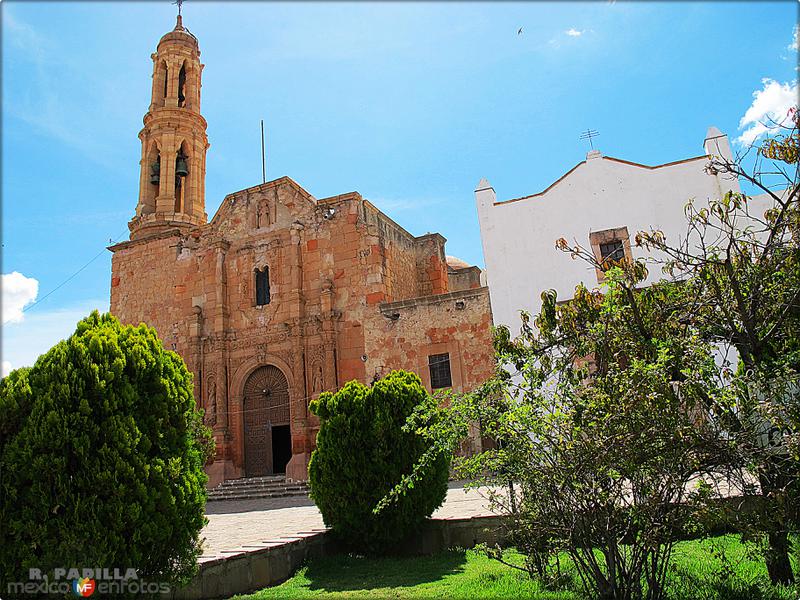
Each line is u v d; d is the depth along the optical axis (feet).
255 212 101.50
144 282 107.65
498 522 36.58
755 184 24.99
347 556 37.09
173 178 116.16
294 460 87.15
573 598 23.43
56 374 23.50
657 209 71.97
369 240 92.17
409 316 86.79
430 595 26.04
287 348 93.15
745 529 20.42
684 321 25.25
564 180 76.54
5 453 22.27
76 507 21.94
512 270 76.07
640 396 20.48
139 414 24.64
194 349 98.02
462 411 24.61
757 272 24.29
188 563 25.13
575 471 21.11
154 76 124.67
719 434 20.86
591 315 26.13
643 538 21.03
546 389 24.52
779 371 21.38
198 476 26.48
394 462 36.52
